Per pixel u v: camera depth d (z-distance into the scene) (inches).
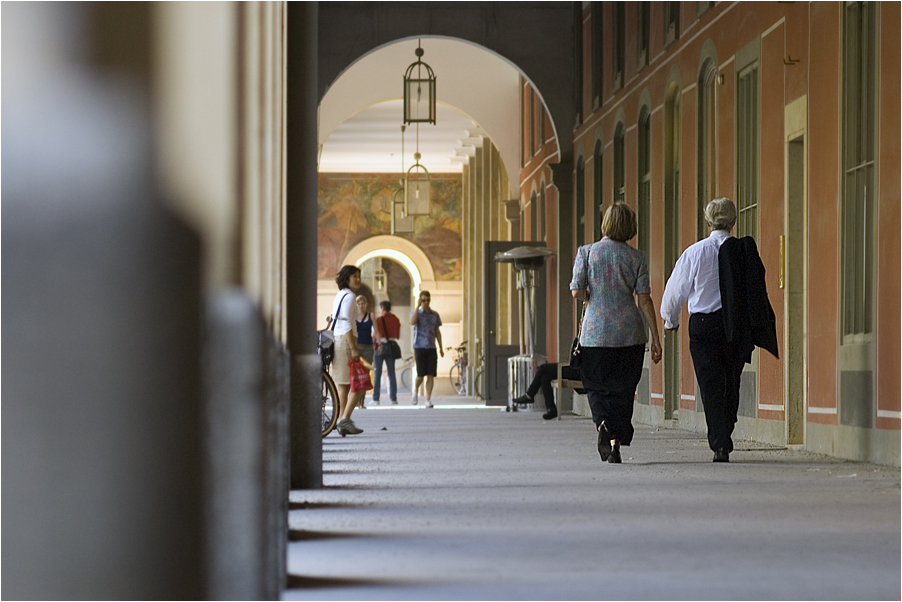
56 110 131.0
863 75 1139.3
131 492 147.9
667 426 1871.3
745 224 1530.5
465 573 459.2
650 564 484.1
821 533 586.9
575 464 1058.7
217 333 220.2
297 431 840.9
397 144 4618.6
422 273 5123.0
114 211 139.7
